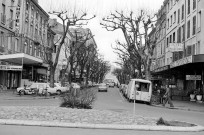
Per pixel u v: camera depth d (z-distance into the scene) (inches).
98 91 2437.3
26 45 1854.1
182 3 1568.7
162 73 1680.6
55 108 592.1
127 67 2564.0
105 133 388.8
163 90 1213.7
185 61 1090.1
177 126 457.7
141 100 1228.5
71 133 378.0
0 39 1459.2
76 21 1541.6
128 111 732.7
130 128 435.5
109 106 903.1
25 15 1798.7
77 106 637.3
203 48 1202.6
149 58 1445.6
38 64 1711.4
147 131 423.8
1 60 1398.9
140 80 1240.8
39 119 468.1
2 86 1475.1
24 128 405.1
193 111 904.9
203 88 1237.1
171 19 1871.3
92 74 3580.2
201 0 1240.2
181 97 1378.0
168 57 1879.9
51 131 388.8
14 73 1708.9
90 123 450.3
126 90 1529.3
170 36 1862.7
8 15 1553.9
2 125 426.6
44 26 2279.8
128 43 1504.7
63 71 1991.9
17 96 1239.5
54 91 1460.4
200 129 453.4
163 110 885.2
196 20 1296.8
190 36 1390.3
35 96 1286.9
